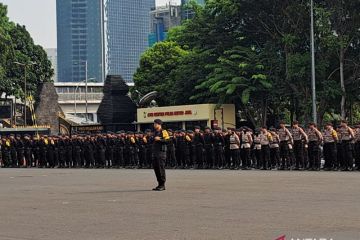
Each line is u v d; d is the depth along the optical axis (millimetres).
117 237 9211
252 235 8891
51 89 74750
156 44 62906
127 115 55938
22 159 39406
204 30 49562
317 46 44062
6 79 67250
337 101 45906
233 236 8859
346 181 18359
